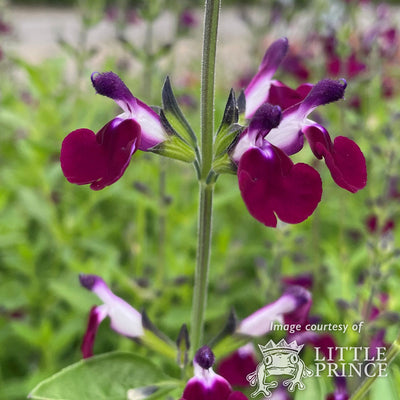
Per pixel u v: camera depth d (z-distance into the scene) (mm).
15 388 237
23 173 335
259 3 432
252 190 145
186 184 360
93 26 343
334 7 302
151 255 308
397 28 373
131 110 157
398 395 169
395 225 303
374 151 259
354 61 319
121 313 168
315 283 253
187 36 360
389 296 231
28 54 736
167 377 163
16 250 305
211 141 157
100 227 318
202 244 165
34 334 243
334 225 336
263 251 316
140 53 277
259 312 167
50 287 258
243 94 169
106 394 159
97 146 156
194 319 168
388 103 383
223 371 190
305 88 175
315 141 157
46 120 333
